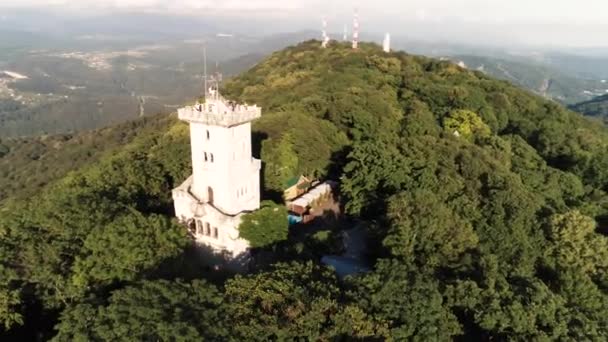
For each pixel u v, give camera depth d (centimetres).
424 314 4450
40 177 18675
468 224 6631
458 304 4978
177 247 5688
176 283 4375
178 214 6538
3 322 4853
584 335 4812
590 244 7019
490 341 4853
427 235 6184
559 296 5409
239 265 6188
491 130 14300
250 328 3941
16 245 5488
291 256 6166
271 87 15225
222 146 5916
